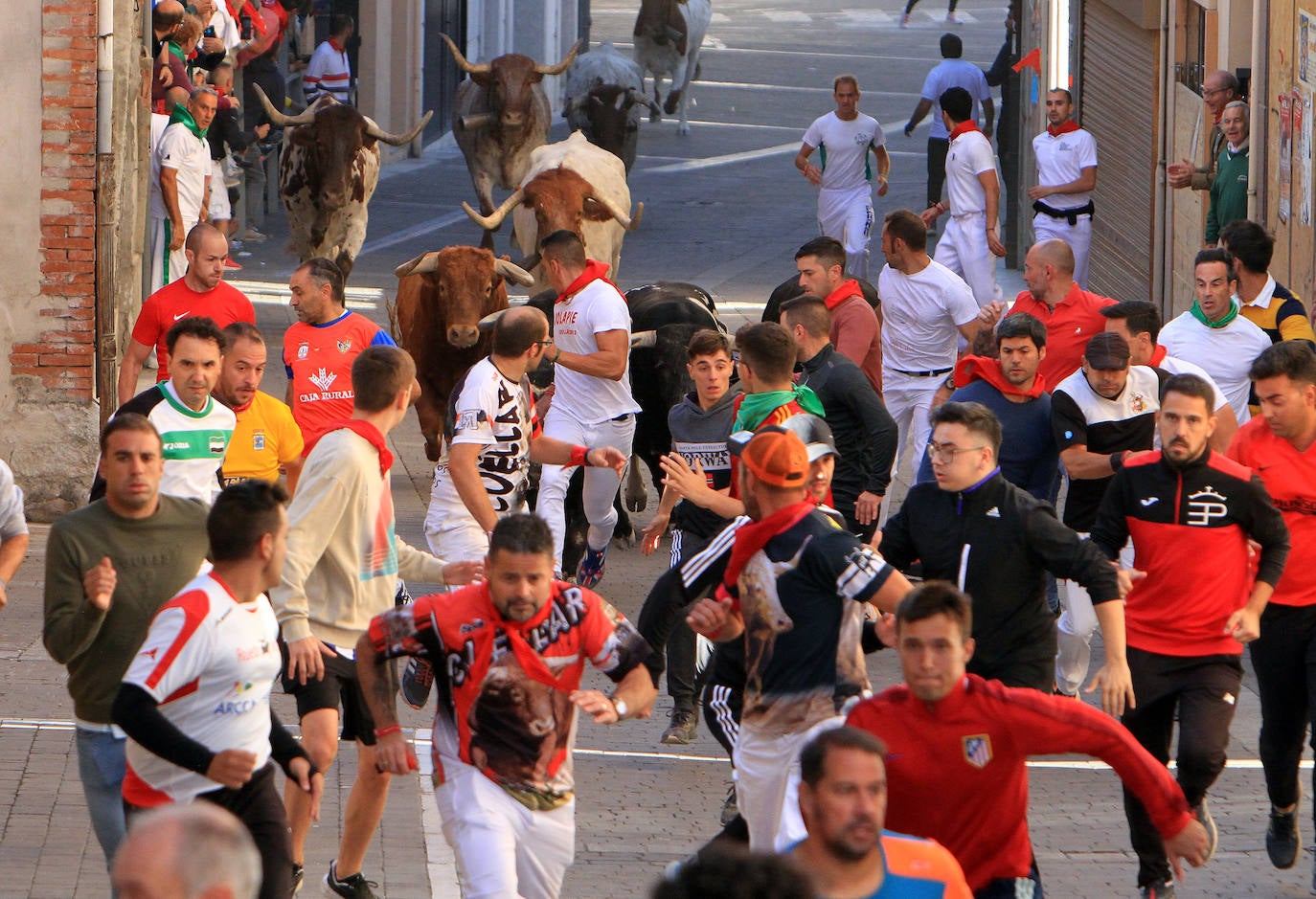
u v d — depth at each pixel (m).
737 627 17.17
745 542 16.89
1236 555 19.94
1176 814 14.87
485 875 15.51
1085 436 24.98
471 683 15.84
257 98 70.25
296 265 64.88
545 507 30.39
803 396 22.78
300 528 18.12
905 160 93.69
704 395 25.64
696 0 101.12
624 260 67.75
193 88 51.03
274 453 23.34
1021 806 15.13
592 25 142.75
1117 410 24.94
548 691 15.94
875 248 72.88
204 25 57.94
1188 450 19.61
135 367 30.67
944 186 85.56
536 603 15.64
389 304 39.38
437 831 21.81
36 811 21.61
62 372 36.97
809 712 16.80
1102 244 58.91
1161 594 20.05
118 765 16.80
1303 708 20.67
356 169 54.28
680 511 25.36
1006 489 18.16
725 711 18.12
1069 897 20.05
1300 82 36.72
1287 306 30.41
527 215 49.50
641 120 104.19
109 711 16.70
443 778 16.12
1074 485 25.67
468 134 65.25
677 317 34.25
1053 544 17.98
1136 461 20.19
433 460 38.88
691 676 26.00
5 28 36.06
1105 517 20.38
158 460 16.62
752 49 133.50
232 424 21.30
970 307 33.66
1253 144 40.06
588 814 22.70
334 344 29.55
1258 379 20.66
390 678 16.33
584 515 32.78
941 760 14.85
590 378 30.25
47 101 36.28
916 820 15.08
